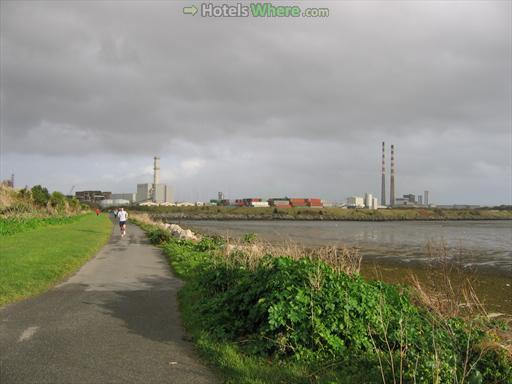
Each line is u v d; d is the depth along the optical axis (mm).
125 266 13758
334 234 52719
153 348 5859
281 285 6285
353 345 5695
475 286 15047
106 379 4789
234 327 6340
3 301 8477
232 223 104375
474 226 91375
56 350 5711
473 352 5527
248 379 4762
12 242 19281
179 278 11586
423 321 6742
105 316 7504
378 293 6766
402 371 4688
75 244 19094
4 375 4848
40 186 48406
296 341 5543
